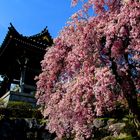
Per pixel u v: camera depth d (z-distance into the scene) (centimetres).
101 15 1395
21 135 2386
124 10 1223
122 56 1332
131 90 1275
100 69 1259
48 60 1575
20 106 2809
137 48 1198
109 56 1308
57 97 1487
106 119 2039
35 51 3225
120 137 1852
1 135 2302
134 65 1328
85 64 1323
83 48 1316
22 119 2453
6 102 2870
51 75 1598
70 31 1477
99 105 1232
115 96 1276
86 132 1338
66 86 1384
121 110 2055
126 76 1288
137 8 1184
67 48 1523
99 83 1201
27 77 3441
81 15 1457
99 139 1953
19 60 3241
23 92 3062
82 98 1305
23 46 3152
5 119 2391
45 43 3197
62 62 1537
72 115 1350
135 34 1167
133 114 1264
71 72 1481
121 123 1950
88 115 1287
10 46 3203
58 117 1509
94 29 1306
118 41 1273
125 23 1239
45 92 1659
